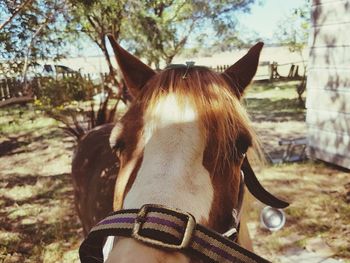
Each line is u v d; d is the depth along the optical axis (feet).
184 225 3.25
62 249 12.76
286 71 73.41
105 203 8.33
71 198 17.04
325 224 13.24
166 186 3.51
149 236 3.13
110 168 8.70
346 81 17.80
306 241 12.23
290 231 12.89
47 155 24.31
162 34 25.29
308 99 20.20
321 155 19.71
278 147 23.62
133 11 17.99
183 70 4.35
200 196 3.60
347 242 12.08
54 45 11.94
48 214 15.49
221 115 3.98
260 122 31.30
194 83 4.12
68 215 15.33
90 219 9.46
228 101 4.18
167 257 3.07
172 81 4.17
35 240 13.41
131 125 4.19
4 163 23.03
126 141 4.17
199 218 3.49
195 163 3.72
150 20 23.70
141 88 5.01
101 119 12.96
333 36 18.25
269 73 65.92
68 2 10.87
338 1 17.71
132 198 3.54
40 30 11.03
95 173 9.44
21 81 11.78
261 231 12.88
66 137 28.53
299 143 20.56
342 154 18.47
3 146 26.76
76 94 16.76
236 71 5.19
